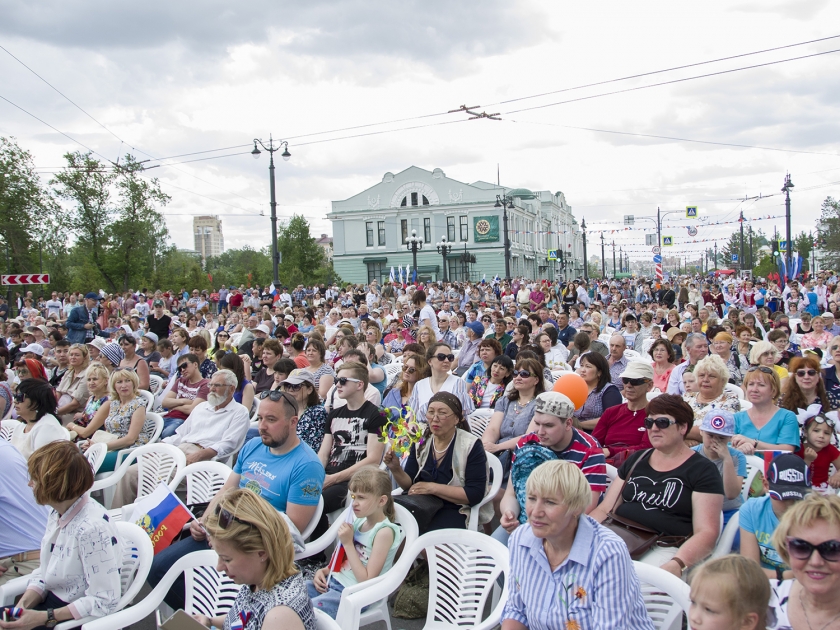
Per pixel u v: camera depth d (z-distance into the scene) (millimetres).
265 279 57719
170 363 11312
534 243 77062
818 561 2523
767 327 14438
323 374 8117
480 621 3693
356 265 67875
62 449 3539
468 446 4914
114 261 44000
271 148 25859
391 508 4176
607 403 6523
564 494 2785
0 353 10297
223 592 3904
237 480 4695
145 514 4418
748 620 2311
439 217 65438
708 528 3768
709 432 4266
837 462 4922
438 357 6723
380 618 3789
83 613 3500
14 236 40781
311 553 4359
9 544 4156
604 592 2779
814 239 52969
